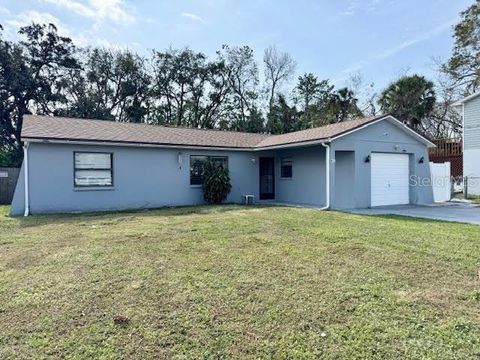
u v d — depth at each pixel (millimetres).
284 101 33938
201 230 7934
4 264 5281
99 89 31281
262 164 17047
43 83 27469
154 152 13727
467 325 3338
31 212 11445
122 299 3941
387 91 28594
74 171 12156
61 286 4336
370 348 2951
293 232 7688
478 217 10391
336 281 4520
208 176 14602
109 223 9102
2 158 25312
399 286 4348
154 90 33219
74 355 2848
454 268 5066
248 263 5289
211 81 34344
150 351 2916
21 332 3215
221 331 3246
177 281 4508
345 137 12992
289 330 3264
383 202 13984
